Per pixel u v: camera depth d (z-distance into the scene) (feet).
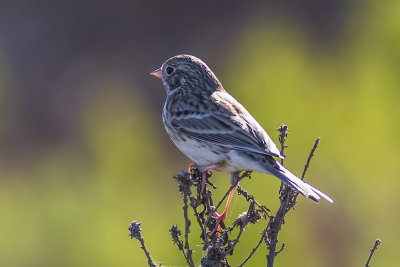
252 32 58.90
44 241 45.39
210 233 24.47
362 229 43.34
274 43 49.67
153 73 30.35
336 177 44.24
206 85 29.25
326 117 45.70
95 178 49.14
